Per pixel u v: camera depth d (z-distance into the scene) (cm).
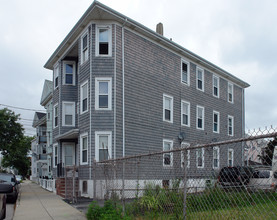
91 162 1656
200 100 2397
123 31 1800
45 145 4312
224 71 2672
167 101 2084
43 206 1290
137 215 754
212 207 537
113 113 1694
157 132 1944
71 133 1859
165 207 674
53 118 2370
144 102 1880
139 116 1834
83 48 1859
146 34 1928
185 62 2281
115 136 1680
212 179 540
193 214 567
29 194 1992
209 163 553
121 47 1777
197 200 568
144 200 736
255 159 443
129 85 1795
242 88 3048
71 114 2184
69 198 1552
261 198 454
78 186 1708
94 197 925
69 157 2139
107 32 1764
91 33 1752
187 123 2233
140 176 1023
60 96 2183
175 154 704
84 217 977
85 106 1791
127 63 1800
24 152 5972
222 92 2706
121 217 759
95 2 1628
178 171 676
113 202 843
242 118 2970
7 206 1449
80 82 1852
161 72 2038
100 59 1733
